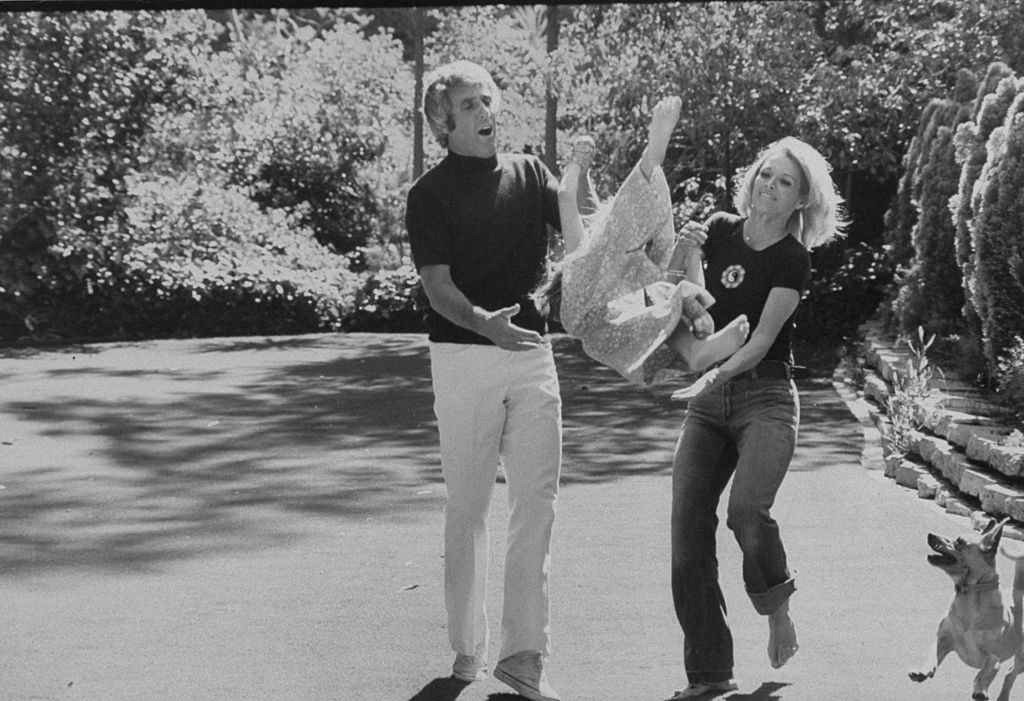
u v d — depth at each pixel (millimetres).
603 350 6082
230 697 6344
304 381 18719
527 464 6391
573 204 6406
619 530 9945
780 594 6266
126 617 7766
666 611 7793
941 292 15289
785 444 6273
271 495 11312
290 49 34156
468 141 6340
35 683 6555
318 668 6785
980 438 10398
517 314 6457
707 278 6504
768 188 6367
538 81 26266
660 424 15023
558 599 8062
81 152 25438
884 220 21078
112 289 25109
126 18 25781
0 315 24719
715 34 23219
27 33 24984
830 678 6484
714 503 6387
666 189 6121
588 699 6289
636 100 23828
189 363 20812
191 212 26359
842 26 24016
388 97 34156
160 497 11227
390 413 15820
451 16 33562
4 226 24578
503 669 6309
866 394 16266
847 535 9633
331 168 32688
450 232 6332
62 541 9711
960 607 5844
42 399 16797
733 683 6281
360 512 10672
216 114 27516
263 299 25828
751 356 6141
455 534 6539
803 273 6305
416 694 6363
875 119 22406
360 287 26625
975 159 12875
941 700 6117
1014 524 9414
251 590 8359
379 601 8094
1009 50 17188
